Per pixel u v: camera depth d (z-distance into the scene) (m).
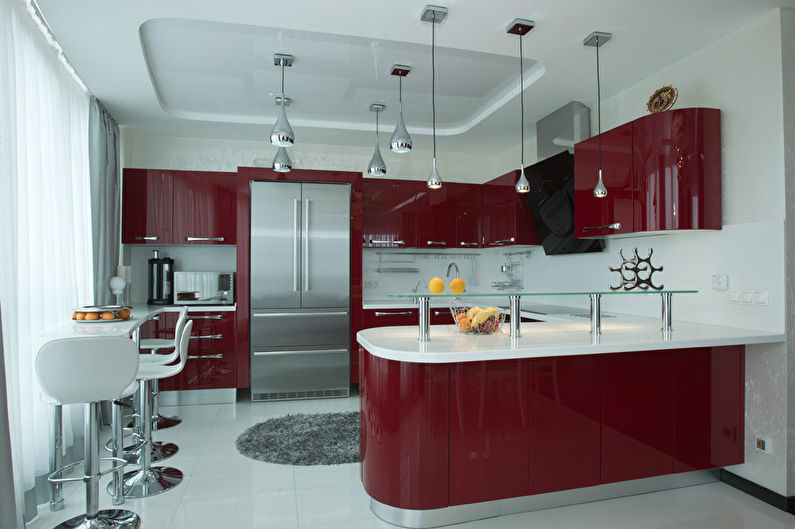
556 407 2.48
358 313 4.88
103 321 2.96
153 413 3.80
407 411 2.33
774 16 2.65
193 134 4.95
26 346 2.48
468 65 3.52
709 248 3.05
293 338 4.70
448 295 2.52
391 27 2.78
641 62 3.28
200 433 3.72
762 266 2.73
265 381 4.64
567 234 4.23
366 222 5.23
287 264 4.71
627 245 3.76
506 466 2.41
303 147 5.36
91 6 2.53
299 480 2.91
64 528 2.31
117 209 4.29
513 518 2.47
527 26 2.75
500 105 4.14
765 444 2.71
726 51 2.93
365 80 3.80
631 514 2.53
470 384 2.36
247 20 2.68
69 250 3.20
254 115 4.61
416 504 2.32
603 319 3.44
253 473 3.00
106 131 3.97
